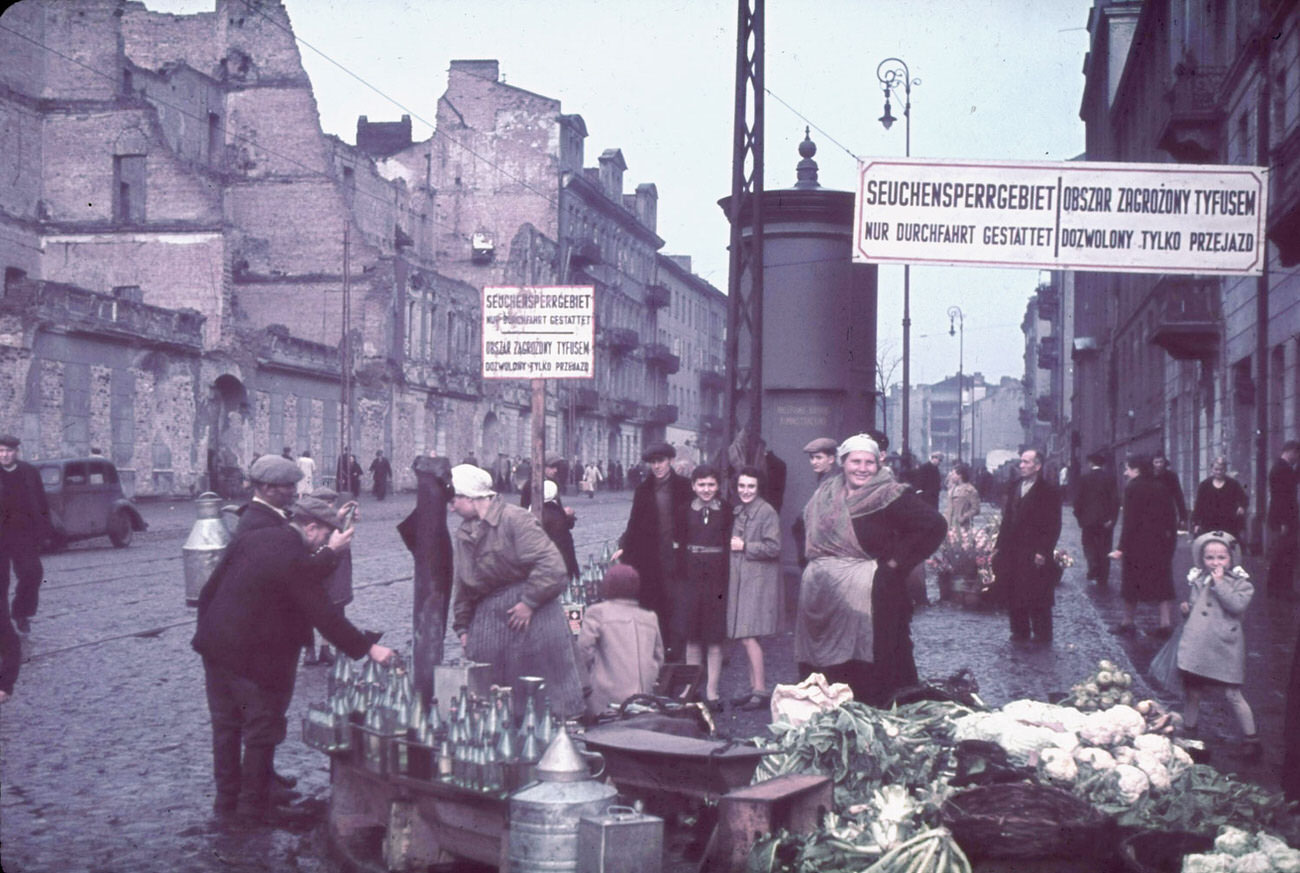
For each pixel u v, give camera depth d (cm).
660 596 1052
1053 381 9900
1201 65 3102
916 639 1426
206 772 782
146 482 4438
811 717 657
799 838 561
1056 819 575
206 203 5088
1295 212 1611
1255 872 513
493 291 1023
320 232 6212
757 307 1390
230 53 6284
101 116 5125
